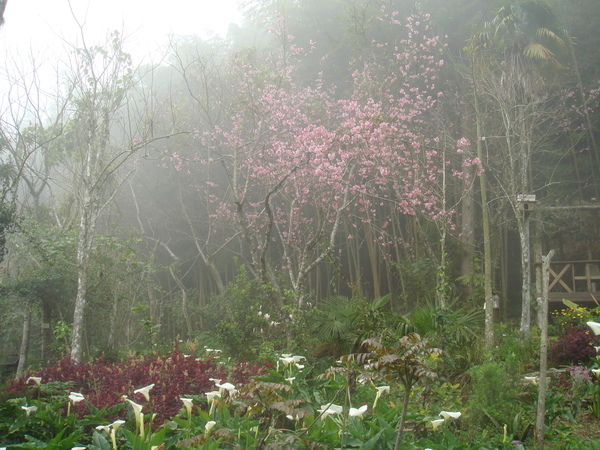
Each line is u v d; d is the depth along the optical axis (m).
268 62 17.39
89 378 6.88
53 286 12.58
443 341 8.16
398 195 12.79
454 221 16.36
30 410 5.07
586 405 6.93
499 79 13.38
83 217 10.99
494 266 14.91
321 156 12.46
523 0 13.04
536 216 15.52
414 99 15.75
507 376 6.43
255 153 15.15
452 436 4.82
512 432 5.82
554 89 16.58
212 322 14.79
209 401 4.80
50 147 14.94
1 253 11.83
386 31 15.72
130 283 14.96
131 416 5.28
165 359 7.18
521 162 13.26
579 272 16.36
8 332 16.45
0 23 8.45
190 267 19.69
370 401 6.56
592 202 15.69
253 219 16.03
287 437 3.88
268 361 7.44
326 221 12.55
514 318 16.48
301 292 11.86
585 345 8.60
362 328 9.24
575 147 17.25
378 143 12.51
